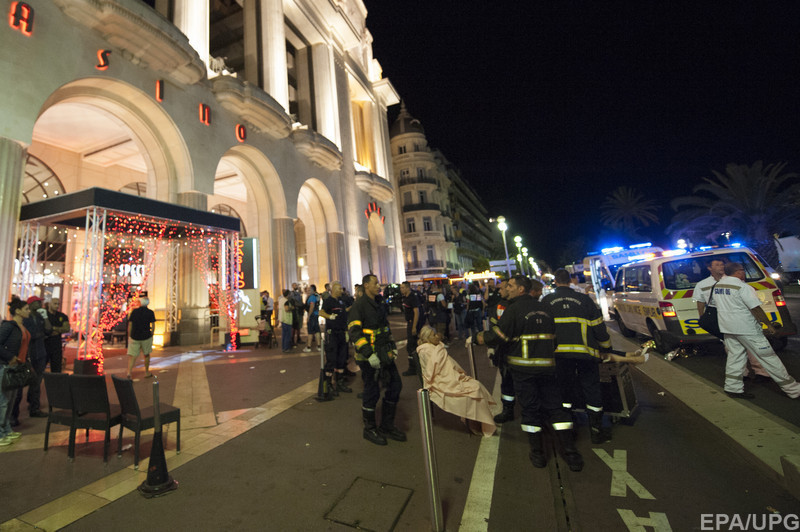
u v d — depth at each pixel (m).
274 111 13.90
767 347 4.19
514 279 3.68
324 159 18.42
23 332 4.23
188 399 5.38
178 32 10.13
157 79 10.43
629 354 4.01
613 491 2.75
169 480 2.94
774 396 4.37
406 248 43.38
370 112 28.66
